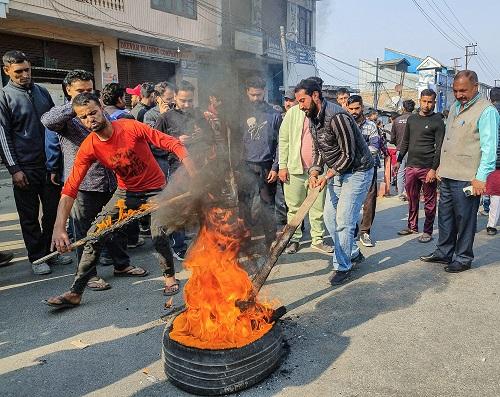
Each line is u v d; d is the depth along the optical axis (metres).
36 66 12.33
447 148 4.24
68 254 4.93
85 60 13.56
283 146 4.78
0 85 11.42
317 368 2.66
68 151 4.09
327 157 3.89
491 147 3.87
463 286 3.89
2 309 3.62
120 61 14.21
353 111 5.25
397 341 2.96
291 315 3.39
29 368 2.75
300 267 4.49
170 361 2.47
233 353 2.36
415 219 5.68
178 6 14.17
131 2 13.02
